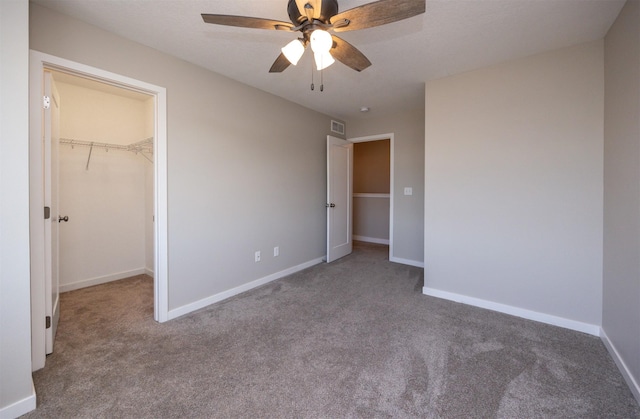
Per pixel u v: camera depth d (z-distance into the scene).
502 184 2.65
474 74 2.76
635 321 1.63
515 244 2.61
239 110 3.09
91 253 3.46
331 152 4.42
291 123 3.79
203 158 2.76
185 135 2.61
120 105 3.64
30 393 1.49
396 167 4.45
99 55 2.07
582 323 2.33
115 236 3.66
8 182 1.42
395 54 2.46
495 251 2.71
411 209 4.34
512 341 2.18
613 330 1.97
